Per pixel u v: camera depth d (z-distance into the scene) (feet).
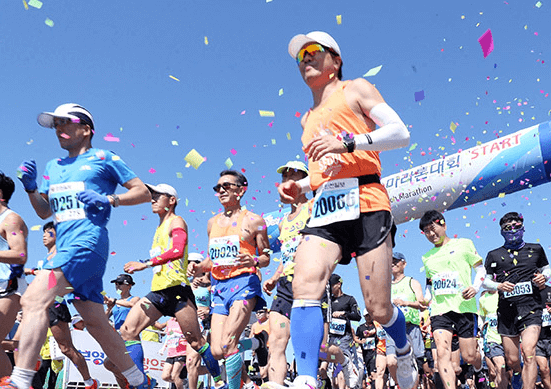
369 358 32.53
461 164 34.96
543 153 31.65
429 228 19.43
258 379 28.89
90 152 11.30
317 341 8.11
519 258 18.95
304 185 10.48
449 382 17.89
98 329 11.32
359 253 8.50
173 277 16.78
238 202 17.02
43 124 11.47
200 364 23.11
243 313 15.62
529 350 18.10
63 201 10.75
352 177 8.63
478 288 18.12
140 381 12.11
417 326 22.18
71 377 21.76
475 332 18.54
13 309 12.00
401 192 38.40
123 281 23.90
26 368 9.45
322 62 9.12
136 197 11.16
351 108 8.79
